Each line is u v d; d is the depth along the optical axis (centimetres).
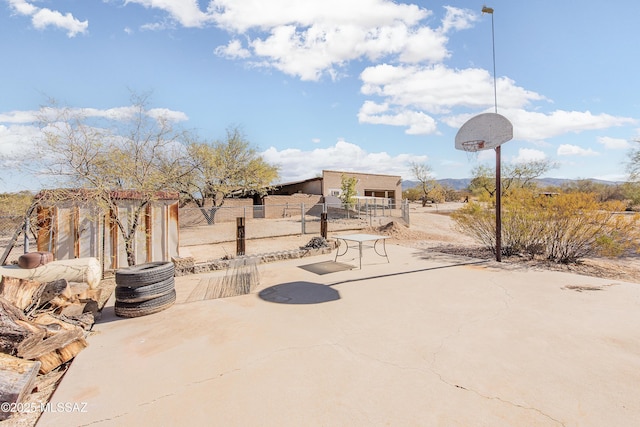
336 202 2981
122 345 320
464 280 556
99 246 657
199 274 658
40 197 571
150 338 336
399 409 209
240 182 2161
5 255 560
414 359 277
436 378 246
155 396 230
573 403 212
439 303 432
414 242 1090
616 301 427
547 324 350
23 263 470
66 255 637
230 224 1845
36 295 370
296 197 2731
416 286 522
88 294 440
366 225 1658
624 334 320
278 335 335
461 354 284
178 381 250
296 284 552
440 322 363
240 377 253
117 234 673
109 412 213
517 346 298
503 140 703
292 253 808
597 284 518
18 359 244
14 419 212
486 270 634
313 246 919
